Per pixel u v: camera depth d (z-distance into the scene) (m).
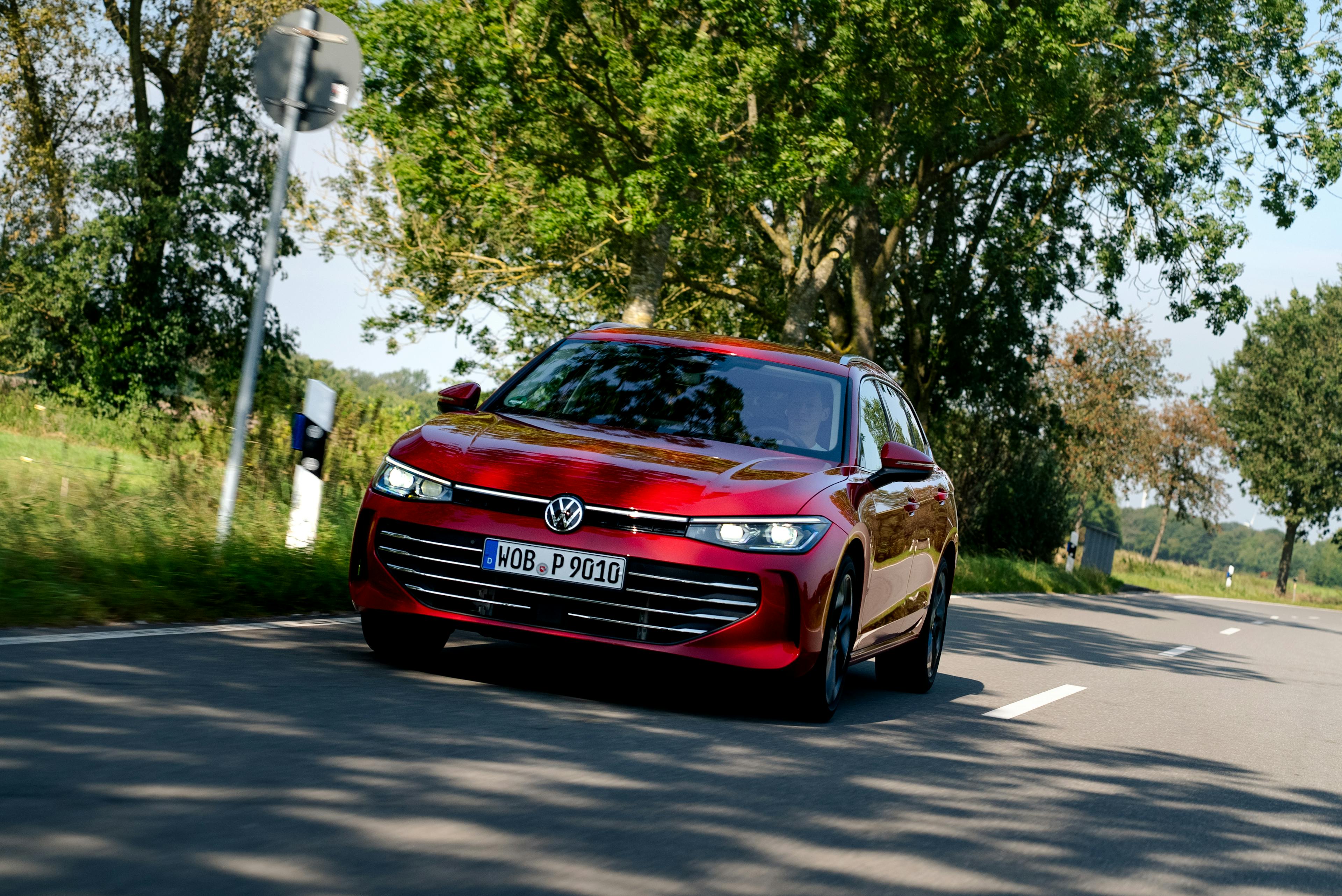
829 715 6.16
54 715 4.27
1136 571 60.19
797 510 5.70
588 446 5.93
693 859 3.53
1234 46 29.27
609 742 4.95
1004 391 36.31
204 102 32.12
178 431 11.25
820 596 5.65
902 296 35.09
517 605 5.50
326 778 3.86
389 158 24.95
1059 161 31.72
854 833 4.09
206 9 31.62
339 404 12.55
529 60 19.64
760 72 19.30
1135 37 27.47
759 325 32.81
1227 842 4.75
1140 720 7.99
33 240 31.64
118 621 6.54
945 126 25.30
